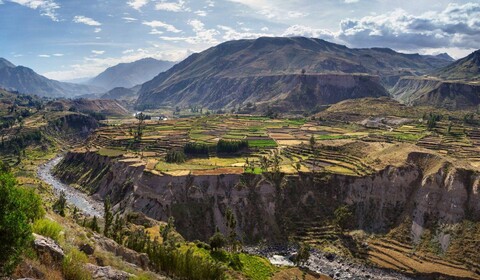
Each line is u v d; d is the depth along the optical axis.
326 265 136.75
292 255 143.38
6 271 26.06
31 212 41.12
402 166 168.88
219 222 163.50
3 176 28.81
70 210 148.75
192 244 123.75
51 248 32.06
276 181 177.50
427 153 170.50
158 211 167.25
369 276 129.00
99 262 43.59
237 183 174.25
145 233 116.06
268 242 156.50
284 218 165.38
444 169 157.00
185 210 165.25
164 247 85.62
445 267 131.12
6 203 28.03
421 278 127.56
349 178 173.88
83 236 52.66
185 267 78.50
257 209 167.25
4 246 26.62
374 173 172.25
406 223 153.62
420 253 140.50
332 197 171.62
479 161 185.62
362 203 167.00
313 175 179.12
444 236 141.75
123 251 64.06
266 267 122.12
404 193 163.12
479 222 138.88
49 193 193.25
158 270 72.38
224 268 99.00
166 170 186.25
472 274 125.94
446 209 147.75
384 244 148.62
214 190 172.50
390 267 134.38
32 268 28.38
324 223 162.75
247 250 149.25
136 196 179.00
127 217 144.62
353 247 148.50
